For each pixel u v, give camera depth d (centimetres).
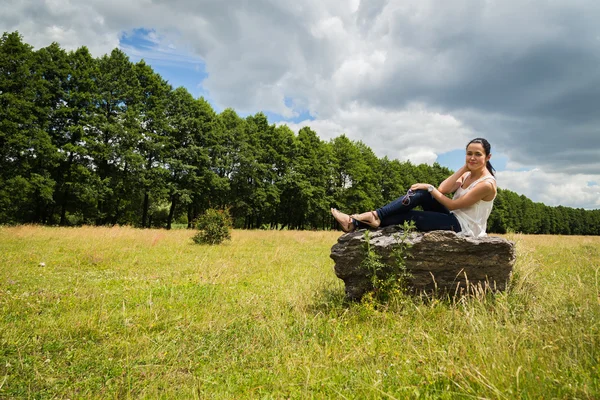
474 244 435
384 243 463
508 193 8450
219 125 3938
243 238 1955
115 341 390
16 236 1506
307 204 4453
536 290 460
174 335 411
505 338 290
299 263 1043
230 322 452
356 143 5794
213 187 3709
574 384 219
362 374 278
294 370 299
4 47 2503
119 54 3247
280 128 4675
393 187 5872
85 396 277
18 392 279
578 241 1731
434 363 283
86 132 2998
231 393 274
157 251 1229
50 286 667
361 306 447
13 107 2456
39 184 2589
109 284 702
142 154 3262
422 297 450
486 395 217
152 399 267
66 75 2902
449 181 515
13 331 404
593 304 342
